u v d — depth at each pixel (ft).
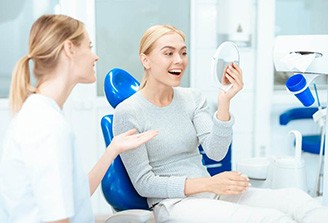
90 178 3.86
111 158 3.94
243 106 8.75
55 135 2.97
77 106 8.08
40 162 2.92
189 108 4.89
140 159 4.44
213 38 8.44
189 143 4.76
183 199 4.31
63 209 2.92
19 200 3.19
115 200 4.69
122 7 8.11
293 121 9.12
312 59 4.44
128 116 4.50
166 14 8.29
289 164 5.17
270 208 4.06
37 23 3.41
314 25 8.89
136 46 8.27
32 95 3.29
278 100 8.84
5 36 7.88
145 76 4.82
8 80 7.96
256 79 8.58
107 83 5.19
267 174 5.51
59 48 3.30
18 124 3.11
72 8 7.84
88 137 8.23
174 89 4.99
